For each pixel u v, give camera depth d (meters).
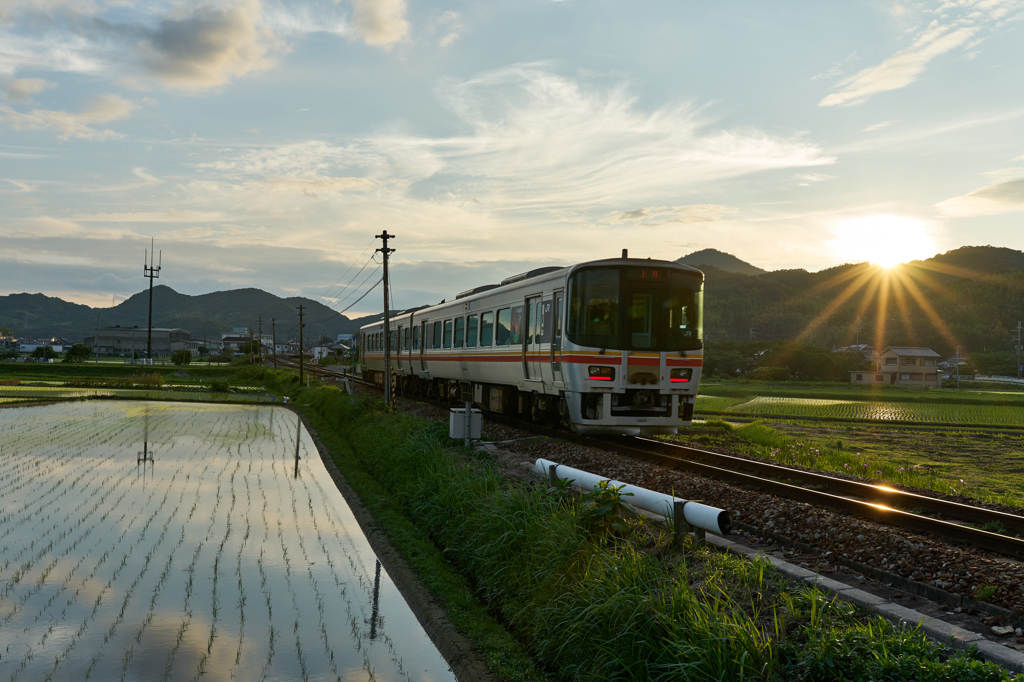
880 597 5.71
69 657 5.39
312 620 6.39
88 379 51.34
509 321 17.09
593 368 13.30
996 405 45.78
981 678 3.85
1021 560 6.62
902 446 21.81
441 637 5.96
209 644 5.75
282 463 15.89
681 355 13.66
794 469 11.93
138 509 10.74
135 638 5.81
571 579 6.03
